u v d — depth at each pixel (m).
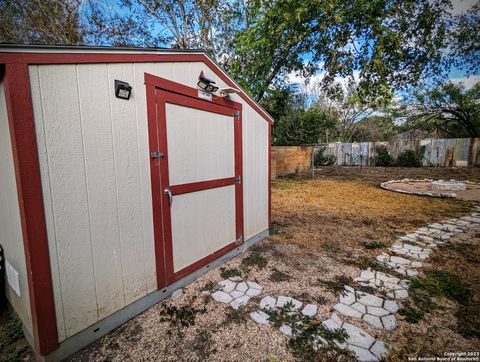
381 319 1.97
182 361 1.60
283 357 1.62
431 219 4.82
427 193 6.97
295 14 7.16
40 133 1.44
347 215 5.24
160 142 2.16
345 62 8.41
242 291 2.41
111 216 1.83
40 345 1.47
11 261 1.83
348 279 2.63
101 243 1.78
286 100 11.55
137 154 1.99
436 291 2.35
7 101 1.33
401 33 7.90
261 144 3.77
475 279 2.59
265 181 3.92
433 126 17.59
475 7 7.96
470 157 12.80
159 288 2.23
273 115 11.75
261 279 2.64
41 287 1.47
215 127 2.81
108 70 1.76
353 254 3.28
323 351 1.66
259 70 9.25
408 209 5.62
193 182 2.54
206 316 2.04
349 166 16.19
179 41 8.94
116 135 1.83
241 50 8.59
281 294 2.35
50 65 1.46
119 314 1.92
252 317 2.01
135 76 1.93
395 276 2.68
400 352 1.64
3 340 1.77
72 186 1.60
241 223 3.35
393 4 7.11
